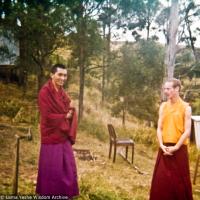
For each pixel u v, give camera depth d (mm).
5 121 11180
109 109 16656
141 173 7957
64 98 4328
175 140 4508
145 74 14984
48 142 4246
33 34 11766
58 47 12555
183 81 20984
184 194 4516
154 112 15695
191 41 18203
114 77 15305
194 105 18344
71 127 4363
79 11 13172
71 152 4398
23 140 8633
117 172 7711
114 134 8758
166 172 4516
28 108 13250
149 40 16438
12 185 5379
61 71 4227
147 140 12938
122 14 18250
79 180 6090
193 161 10562
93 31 12281
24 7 11547
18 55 14031
